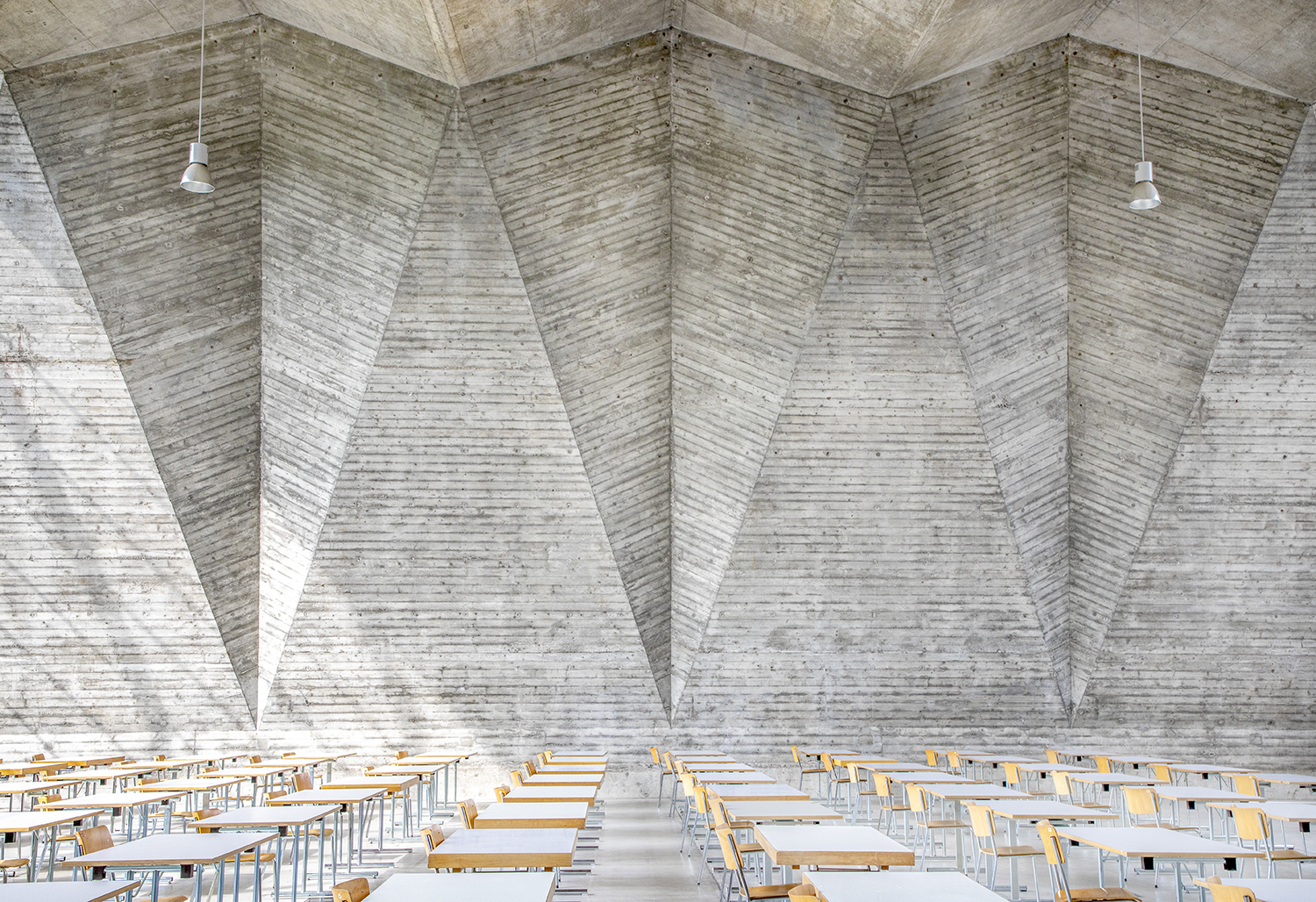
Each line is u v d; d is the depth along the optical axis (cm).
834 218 1393
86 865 544
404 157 1338
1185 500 1475
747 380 1447
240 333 1370
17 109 1259
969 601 1562
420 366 1404
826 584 1548
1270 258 1362
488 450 1450
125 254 1309
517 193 1359
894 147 1372
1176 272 1375
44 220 1291
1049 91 1336
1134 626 1559
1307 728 1608
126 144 1280
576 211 1371
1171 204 1354
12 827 692
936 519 1510
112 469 1387
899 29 1198
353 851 1024
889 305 1422
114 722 1532
